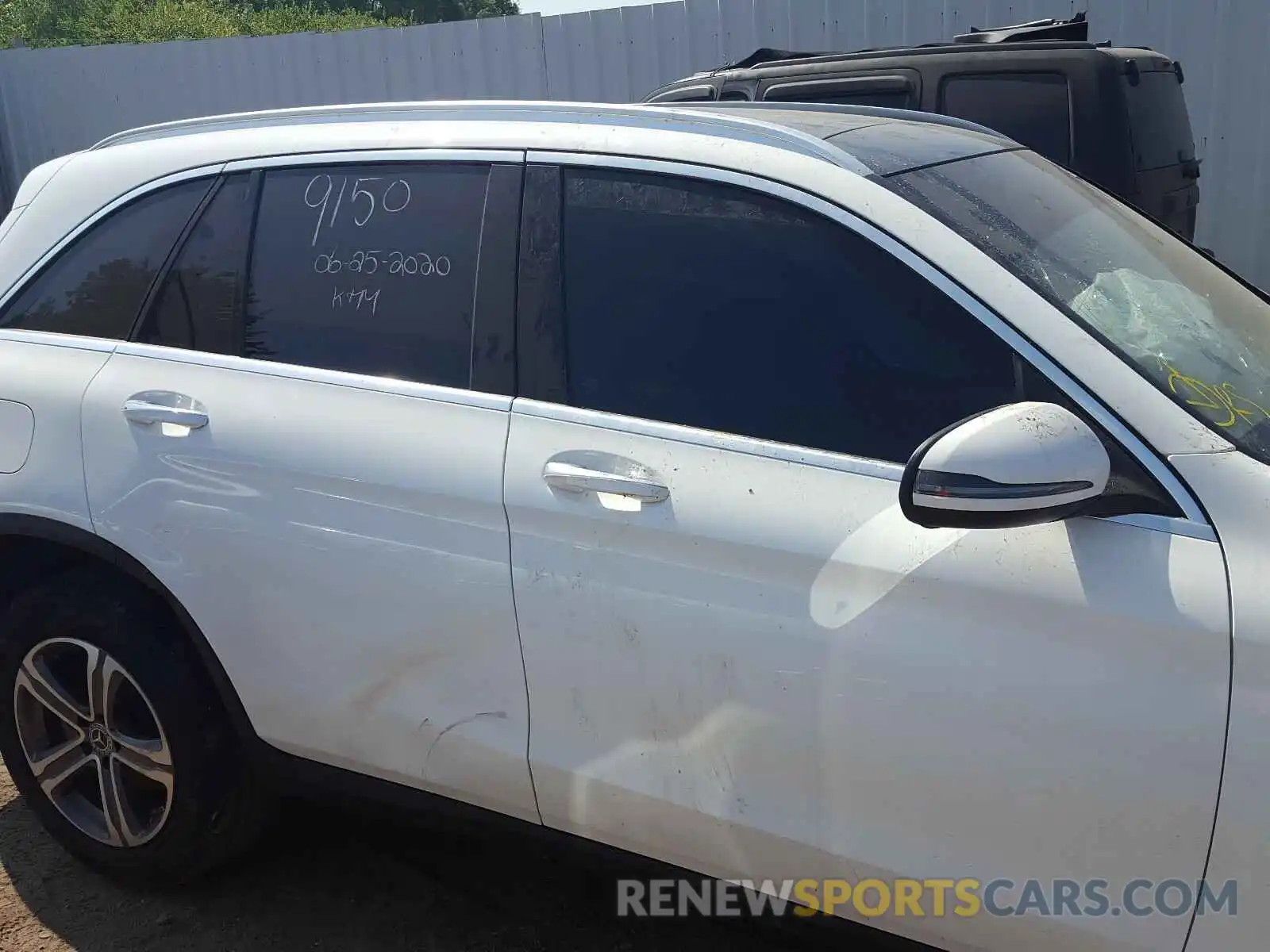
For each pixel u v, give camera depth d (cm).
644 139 231
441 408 234
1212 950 173
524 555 220
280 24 2422
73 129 1105
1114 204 274
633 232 227
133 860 287
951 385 195
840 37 791
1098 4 731
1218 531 172
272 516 245
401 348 243
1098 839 177
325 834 318
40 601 279
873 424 200
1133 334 200
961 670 183
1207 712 167
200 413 255
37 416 273
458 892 293
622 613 211
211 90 1034
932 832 190
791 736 199
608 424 219
